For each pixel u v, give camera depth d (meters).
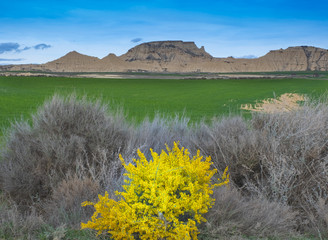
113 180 4.71
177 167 3.56
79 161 5.18
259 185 4.65
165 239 3.25
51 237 3.35
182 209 3.35
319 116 5.24
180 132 6.68
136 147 5.60
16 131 5.75
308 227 4.12
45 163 5.12
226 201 3.87
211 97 45.91
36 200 4.94
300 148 4.78
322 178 4.55
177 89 64.75
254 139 5.00
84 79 91.69
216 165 5.03
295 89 57.34
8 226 3.57
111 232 3.20
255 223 3.67
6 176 4.98
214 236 3.40
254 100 38.66
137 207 3.14
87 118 5.69
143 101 38.59
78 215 4.00
